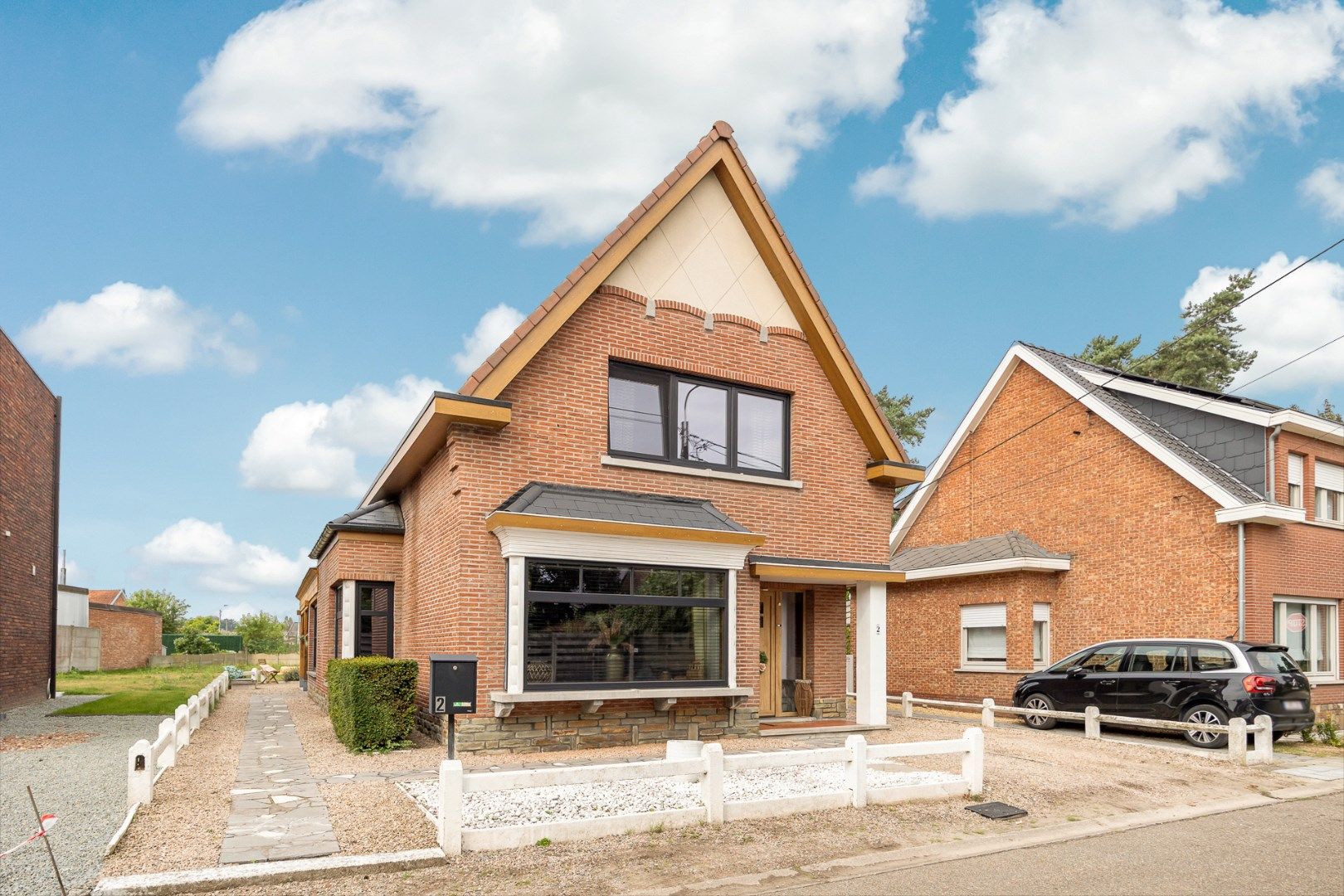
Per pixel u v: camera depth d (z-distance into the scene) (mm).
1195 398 20406
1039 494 22359
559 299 13000
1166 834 8797
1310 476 19766
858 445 16312
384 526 17359
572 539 12266
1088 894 6758
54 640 23609
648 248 14391
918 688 22875
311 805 8680
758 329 15305
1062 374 21797
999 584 21047
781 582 15594
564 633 12234
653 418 14297
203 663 44750
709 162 14641
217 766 11000
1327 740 15633
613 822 7973
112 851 7035
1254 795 10930
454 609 12320
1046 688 16812
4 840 7602
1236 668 14484
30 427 21516
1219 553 18203
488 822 8195
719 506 14547
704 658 13141
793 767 11367
